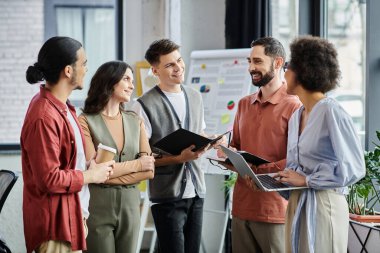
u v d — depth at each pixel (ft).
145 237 20.97
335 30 16.39
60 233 9.93
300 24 17.42
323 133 9.91
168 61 13.25
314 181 9.90
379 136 12.91
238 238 12.58
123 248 12.30
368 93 14.23
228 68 18.80
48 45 10.17
